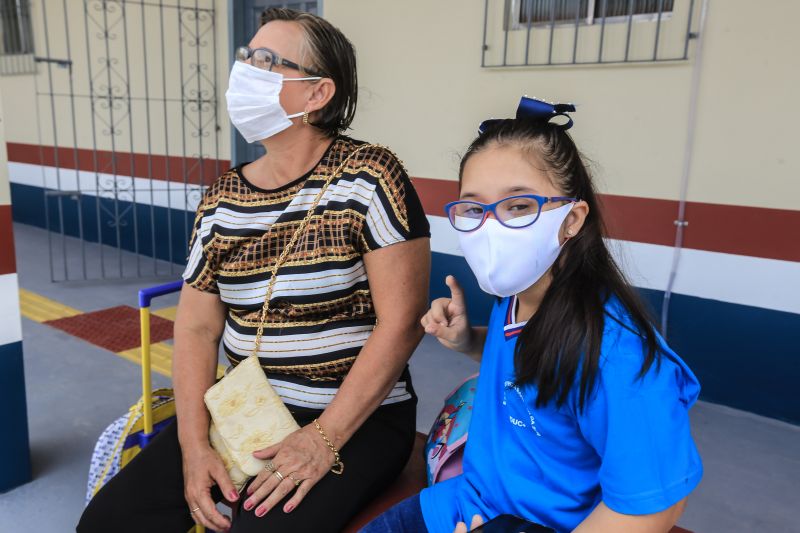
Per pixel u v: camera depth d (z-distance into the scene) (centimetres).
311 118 143
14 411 221
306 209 142
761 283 286
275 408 139
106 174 616
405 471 155
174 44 527
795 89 264
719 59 280
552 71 328
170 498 141
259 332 146
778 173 274
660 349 95
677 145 297
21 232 694
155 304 453
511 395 110
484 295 376
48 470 238
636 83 303
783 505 231
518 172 103
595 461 105
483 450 118
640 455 90
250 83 138
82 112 625
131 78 568
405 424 152
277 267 142
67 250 616
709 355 305
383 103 400
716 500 233
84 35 604
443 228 386
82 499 221
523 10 333
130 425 167
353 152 144
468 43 356
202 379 155
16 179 729
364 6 397
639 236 314
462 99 364
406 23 379
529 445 108
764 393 294
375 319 149
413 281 141
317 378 146
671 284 308
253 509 127
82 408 290
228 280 148
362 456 138
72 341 376
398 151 398
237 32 491
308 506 127
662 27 292
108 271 545
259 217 145
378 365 137
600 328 96
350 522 134
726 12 275
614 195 318
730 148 283
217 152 523
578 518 106
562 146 105
